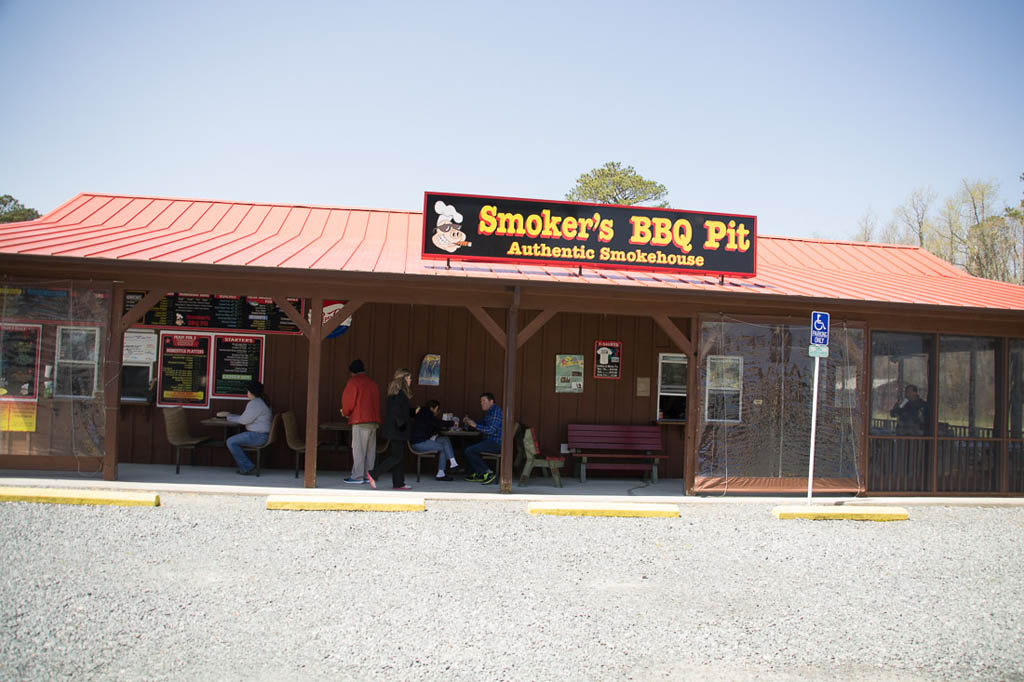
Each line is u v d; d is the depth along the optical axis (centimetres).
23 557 697
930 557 839
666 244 1196
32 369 1034
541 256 1166
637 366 1336
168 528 821
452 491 1110
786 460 1152
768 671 528
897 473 1186
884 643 585
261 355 1254
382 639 553
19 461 1032
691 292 1091
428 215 1150
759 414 1150
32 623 550
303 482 1115
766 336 1154
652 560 786
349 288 1066
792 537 909
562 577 715
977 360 1214
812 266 1530
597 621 607
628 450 1307
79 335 1034
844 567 789
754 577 743
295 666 503
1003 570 795
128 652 512
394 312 1289
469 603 634
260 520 877
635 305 1125
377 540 814
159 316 1240
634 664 531
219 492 1007
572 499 1048
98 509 891
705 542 870
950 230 4406
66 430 1034
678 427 1345
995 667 547
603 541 854
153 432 1238
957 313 1155
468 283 1053
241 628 561
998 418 1216
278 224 1465
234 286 1045
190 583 650
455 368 1299
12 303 1031
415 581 683
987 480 1208
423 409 1199
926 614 654
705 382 1139
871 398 1180
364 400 1125
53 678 469
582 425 1302
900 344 1191
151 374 1240
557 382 1319
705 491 1137
